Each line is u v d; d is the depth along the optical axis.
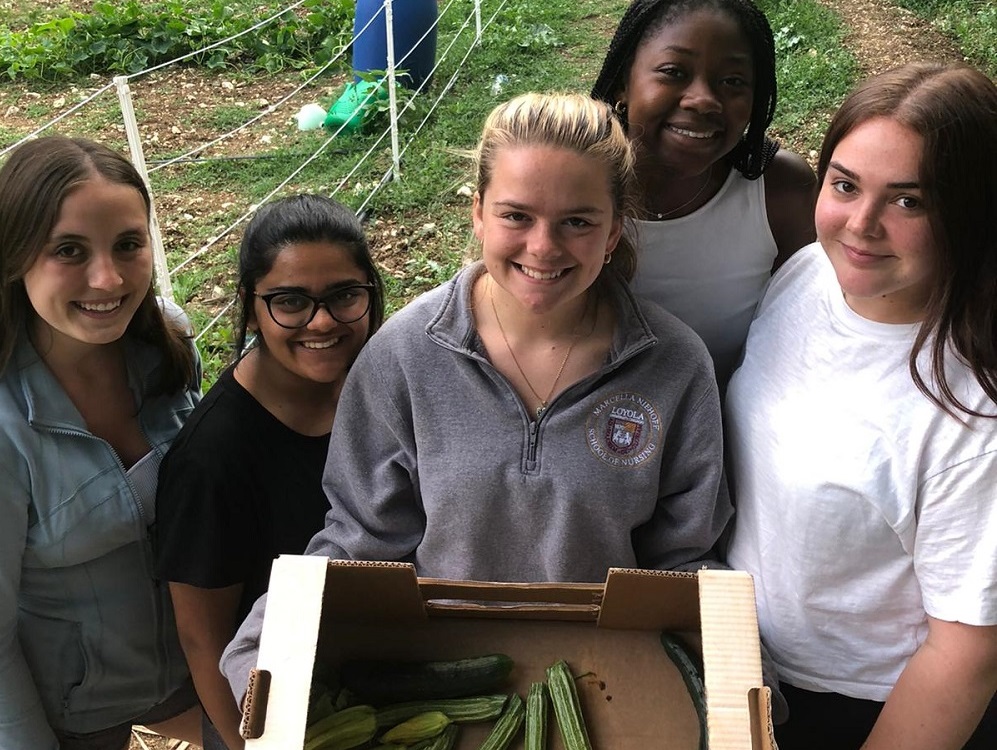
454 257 5.75
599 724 1.67
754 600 1.43
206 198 6.41
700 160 2.05
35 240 1.81
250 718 1.32
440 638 1.77
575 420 1.77
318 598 1.44
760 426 1.85
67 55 8.59
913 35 9.20
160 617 2.28
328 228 1.97
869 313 1.70
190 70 8.69
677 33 1.94
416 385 1.80
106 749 2.42
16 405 1.96
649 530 1.92
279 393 2.09
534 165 1.60
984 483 1.56
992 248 1.51
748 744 1.32
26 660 2.19
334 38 8.90
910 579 1.73
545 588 1.61
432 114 7.57
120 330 1.95
